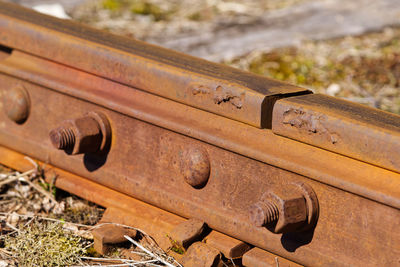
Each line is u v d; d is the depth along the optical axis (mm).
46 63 1271
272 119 1119
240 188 1140
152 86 1187
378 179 1062
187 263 1148
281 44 1935
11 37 1291
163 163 1188
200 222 1164
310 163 1095
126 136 1211
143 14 2191
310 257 1102
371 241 1069
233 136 1139
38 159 1298
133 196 1219
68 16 2049
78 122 1202
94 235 1192
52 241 1198
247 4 2406
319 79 1686
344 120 1080
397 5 2465
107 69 1216
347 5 2449
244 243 1156
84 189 1254
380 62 1801
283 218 1075
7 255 1196
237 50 1866
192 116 1166
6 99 1305
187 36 1989
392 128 1069
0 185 1306
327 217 1091
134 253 1188
